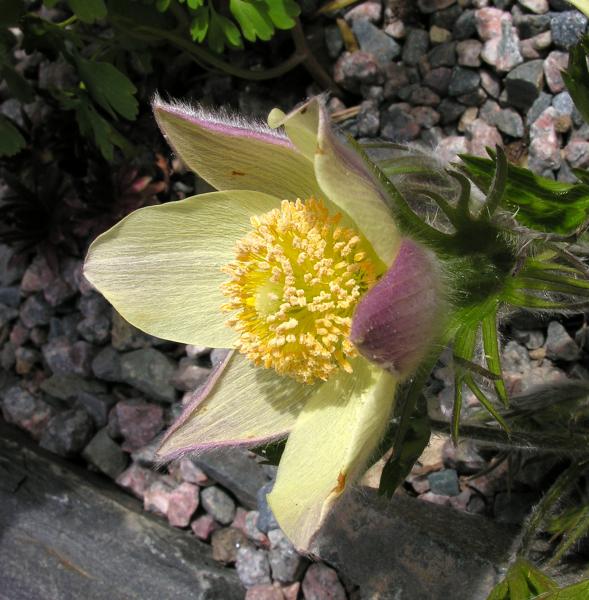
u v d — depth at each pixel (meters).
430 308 0.07
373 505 0.11
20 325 0.16
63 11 0.17
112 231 0.09
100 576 0.12
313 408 0.08
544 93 0.13
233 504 0.13
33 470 0.14
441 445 0.12
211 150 0.08
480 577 0.10
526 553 0.10
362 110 0.15
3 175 0.16
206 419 0.09
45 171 0.16
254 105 0.15
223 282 0.09
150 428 0.14
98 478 0.14
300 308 0.08
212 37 0.13
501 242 0.08
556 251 0.08
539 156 0.13
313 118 0.07
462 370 0.08
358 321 0.07
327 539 0.12
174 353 0.15
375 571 0.11
